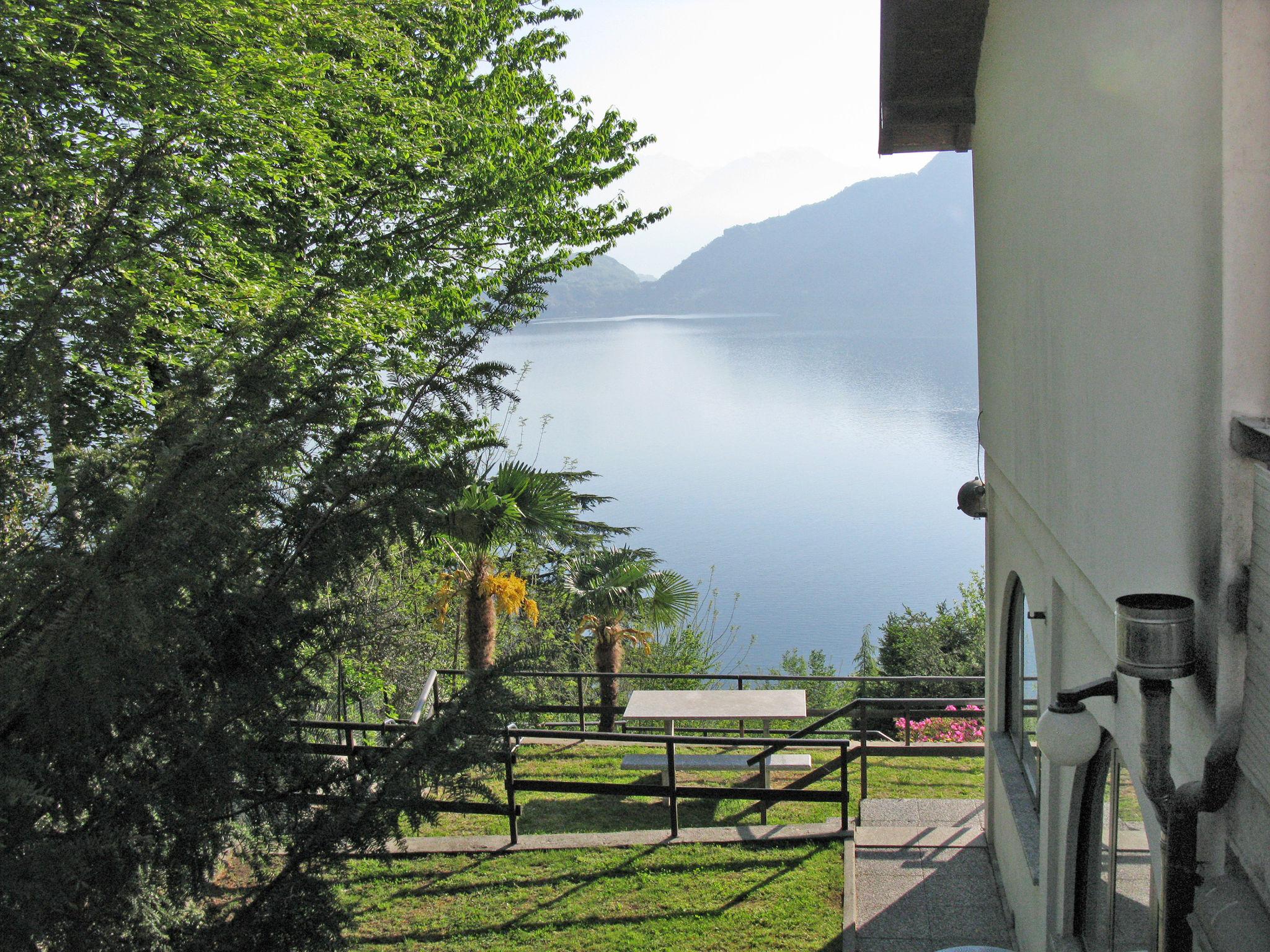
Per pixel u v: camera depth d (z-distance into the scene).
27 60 6.93
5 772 2.82
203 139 8.30
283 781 3.71
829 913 7.13
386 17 11.41
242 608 3.52
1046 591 5.55
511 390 4.34
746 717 9.93
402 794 3.55
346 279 4.21
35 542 3.21
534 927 7.09
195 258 7.33
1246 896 2.36
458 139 13.17
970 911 7.19
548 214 14.37
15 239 3.59
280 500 3.76
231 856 5.16
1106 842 4.77
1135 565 3.38
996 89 6.88
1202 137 2.61
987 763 8.38
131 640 3.01
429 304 13.07
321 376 4.07
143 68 7.65
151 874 3.40
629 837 8.37
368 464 3.92
